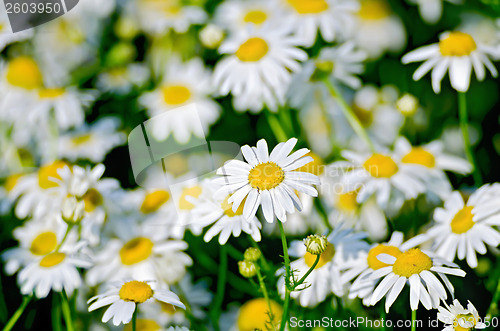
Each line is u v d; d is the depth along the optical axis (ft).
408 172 2.58
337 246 2.35
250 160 2.19
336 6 2.80
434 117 2.87
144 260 2.50
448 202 2.40
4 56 2.85
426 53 2.64
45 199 2.64
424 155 2.61
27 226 2.57
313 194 2.15
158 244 2.52
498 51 2.64
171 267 2.51
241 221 2.29
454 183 2.68
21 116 2.81
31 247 2.53
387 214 2.56
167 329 2.42
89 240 2.51
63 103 2.84
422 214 2.58
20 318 2.61
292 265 2.36
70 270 2.43
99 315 2.53
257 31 2.69
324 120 2.80
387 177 2.56
